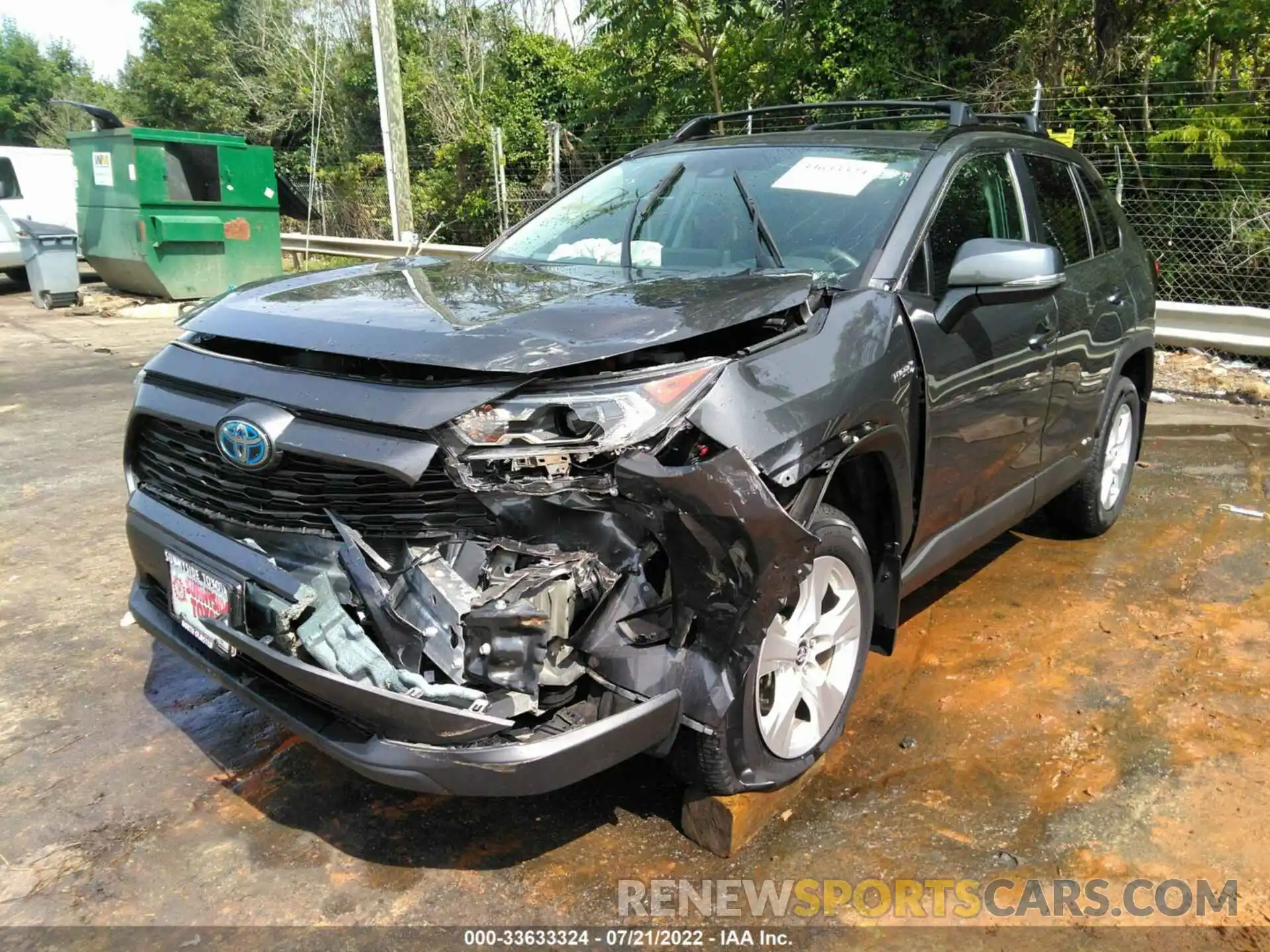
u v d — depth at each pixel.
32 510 5.19
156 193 12.00
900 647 3.67
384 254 14.45
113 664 3.61
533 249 3.71
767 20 10.32
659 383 2.18
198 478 2.61
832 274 2.97
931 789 2.82
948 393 3.02
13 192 14.77
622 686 2.21
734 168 3.61
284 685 2.41
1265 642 3.67
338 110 20.36
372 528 2.27
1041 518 5.02
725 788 2.47
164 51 26.41
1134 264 4.71
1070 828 2.64
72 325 11.77
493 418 2.12
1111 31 9.29
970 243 2.97
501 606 2.06
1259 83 8.59
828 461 2.47
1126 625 3.82
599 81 12.41
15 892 2.45
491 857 2.57
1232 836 2.60
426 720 2.04
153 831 2.69
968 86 9.99
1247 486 5.46
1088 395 4.16
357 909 2.39
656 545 2.17
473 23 17.42
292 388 2.35
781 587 2.24
